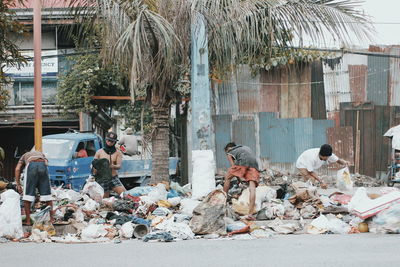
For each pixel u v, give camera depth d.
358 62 30.11
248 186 17.00
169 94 20.39
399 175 27.00
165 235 13.50
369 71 30.06
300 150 30.28
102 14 18.41
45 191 15.37
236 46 19.11
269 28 18.91
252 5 19.02
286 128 30.31
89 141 28.27
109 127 39.75
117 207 16.75
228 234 14.05
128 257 11.08
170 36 17.97
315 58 30.00
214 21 18.72
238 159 16.02
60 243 13.53
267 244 12.50
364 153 30.00
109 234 14.26
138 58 17.75
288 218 15.96
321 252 11.27
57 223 14.94
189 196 20.08
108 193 19.72
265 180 28.64
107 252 11.77
